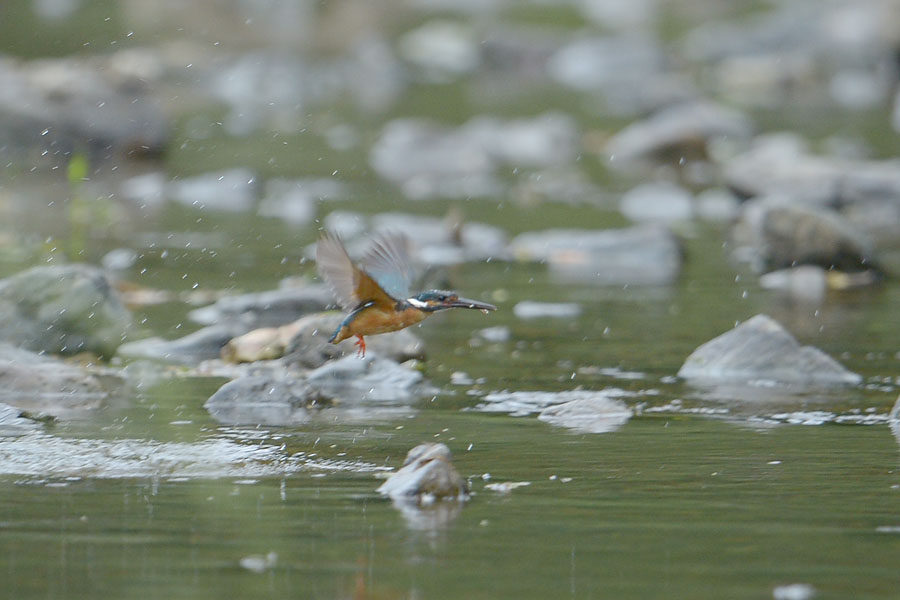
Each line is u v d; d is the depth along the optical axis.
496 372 15.75
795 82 55.88
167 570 8.52
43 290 16.02
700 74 59.06
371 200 31.27
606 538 9.23
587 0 82.94
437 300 10.82
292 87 52.09
